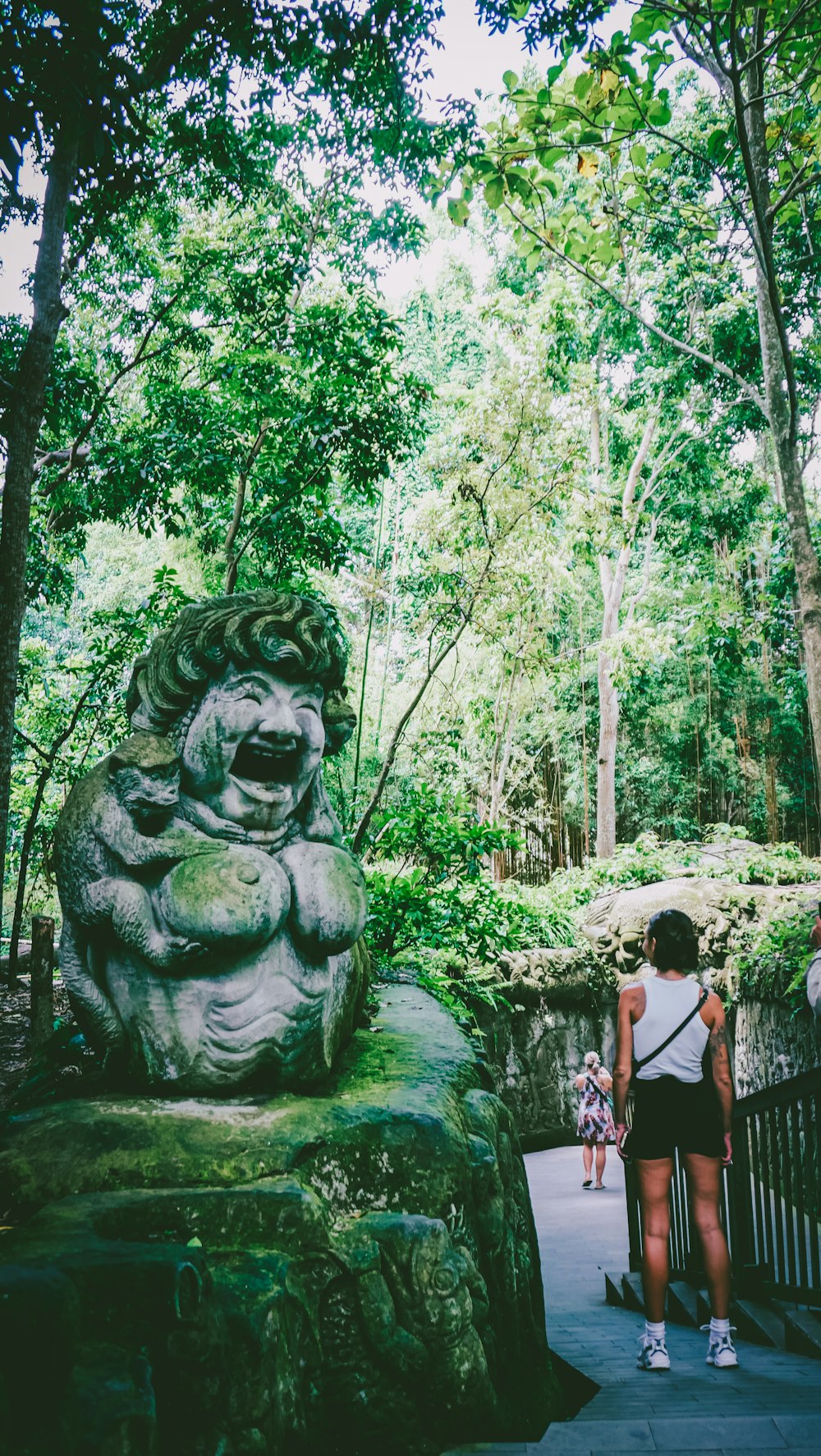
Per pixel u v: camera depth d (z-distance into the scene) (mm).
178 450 9539
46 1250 2316
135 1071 3604
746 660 22781
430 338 25172
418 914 8336
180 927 3480
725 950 14273
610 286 16703
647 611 22406
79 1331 2012
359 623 14867
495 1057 13508
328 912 3662
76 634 22656
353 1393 2867
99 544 22562
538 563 12305
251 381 9500
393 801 12414
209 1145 3135
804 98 7578
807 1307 4496
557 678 15273
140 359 10938
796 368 13141
